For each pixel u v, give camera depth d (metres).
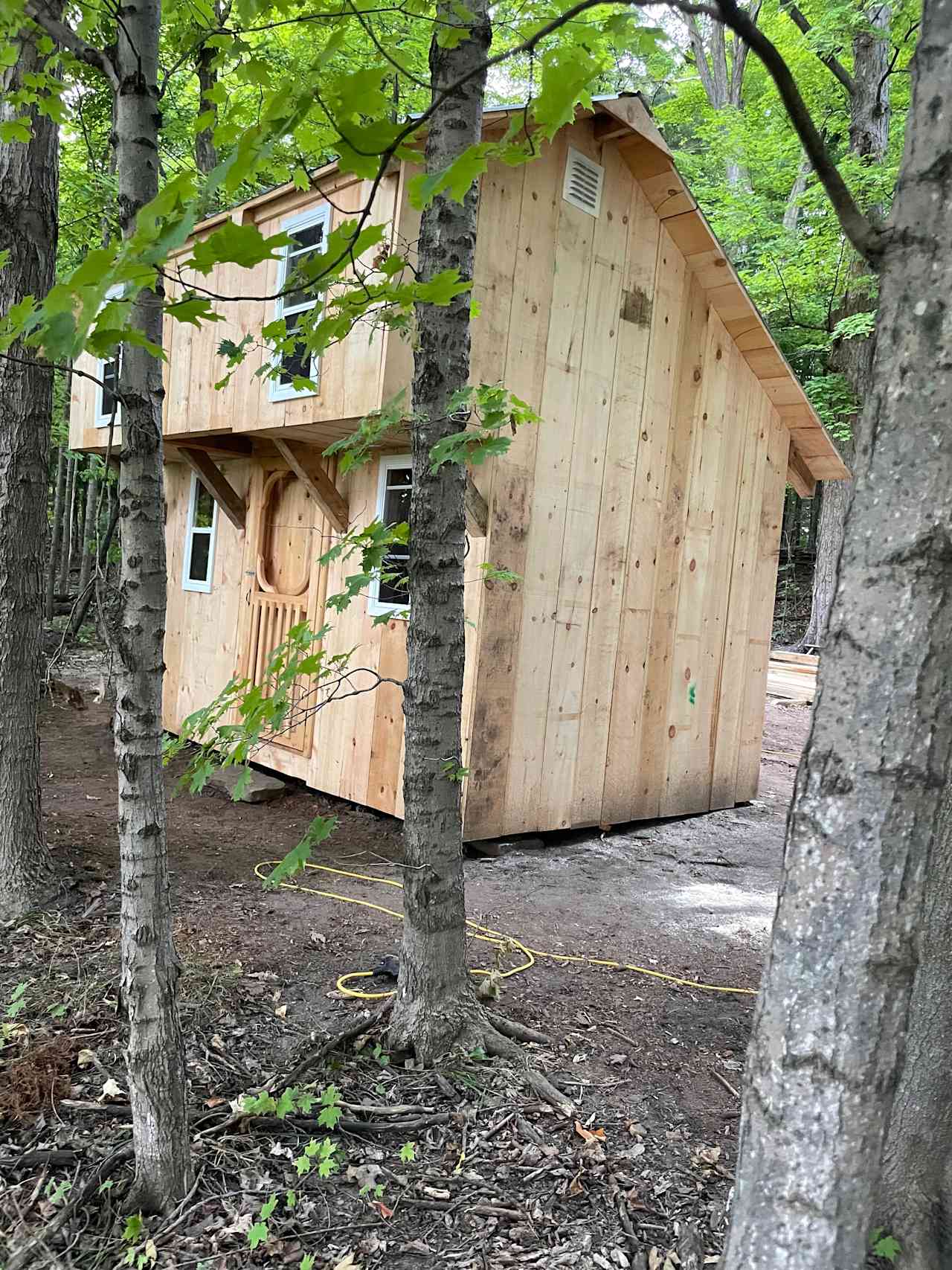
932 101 1.33
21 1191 2.48
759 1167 1.44
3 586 4.34
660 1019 3.81
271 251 1.47
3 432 4.39
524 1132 2.87
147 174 2.23
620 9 2.54
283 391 6.06
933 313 1.31
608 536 6.81
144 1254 2.28
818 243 14.29
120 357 2.27
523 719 6.30
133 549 2.32
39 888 4.42
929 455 1.32
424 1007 3.27
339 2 2.68
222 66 3.19
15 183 4.36
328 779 7.16
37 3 2.35
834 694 1.39
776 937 1.45
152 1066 2.44
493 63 1.49
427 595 3.20
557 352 6.25
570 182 6.19
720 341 7.65
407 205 4.99
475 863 6.03
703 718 7.96
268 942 4.26
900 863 1.35
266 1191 2.55
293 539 7.75
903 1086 2.27
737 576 8.15
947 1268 2.13
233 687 2.86
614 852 6.60
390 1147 2.79
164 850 2.46
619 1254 2.38
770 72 1.31
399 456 6.45
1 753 4.36
